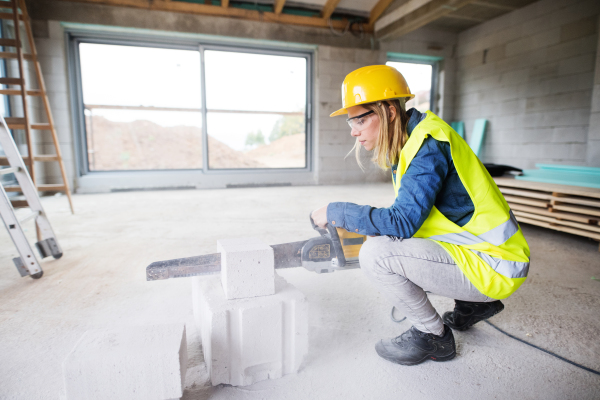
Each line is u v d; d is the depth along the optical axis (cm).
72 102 572
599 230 241
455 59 766
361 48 700
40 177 546
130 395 90
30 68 535
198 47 630
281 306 110
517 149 639
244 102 778
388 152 108
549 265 227
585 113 530
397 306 117
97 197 520
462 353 130
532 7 596
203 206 437
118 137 1227
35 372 117
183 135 1266
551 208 274
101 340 95
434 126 98
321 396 107
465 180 99
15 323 150
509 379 115
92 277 204
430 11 550
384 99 100
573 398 107
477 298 110
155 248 259
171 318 156
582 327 149
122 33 587
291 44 659
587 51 522
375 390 109
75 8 548
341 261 122
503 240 103
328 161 705
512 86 642
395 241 108
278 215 378
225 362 108
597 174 332
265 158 1220
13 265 224
